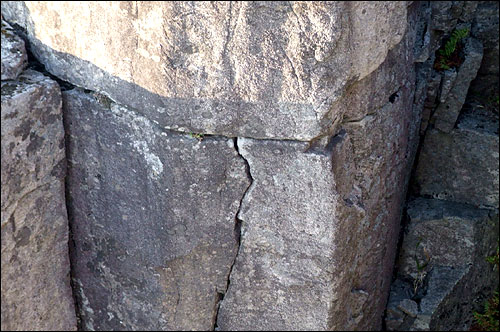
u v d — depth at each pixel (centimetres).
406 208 400
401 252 404
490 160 388
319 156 285
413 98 344
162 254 320
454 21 381
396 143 331
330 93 274
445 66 378
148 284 335
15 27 313
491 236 402
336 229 302
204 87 275
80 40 290
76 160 319
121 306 353
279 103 276
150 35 269
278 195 298
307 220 302
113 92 293
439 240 395
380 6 269
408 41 312
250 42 264
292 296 328
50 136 305
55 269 340
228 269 325
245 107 278
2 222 298
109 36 279
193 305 337
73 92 304
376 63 285
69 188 329
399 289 401
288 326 339
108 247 337
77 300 367
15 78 297
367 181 321
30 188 306
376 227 343
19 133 290
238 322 344
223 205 303
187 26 263
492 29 393
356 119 298
